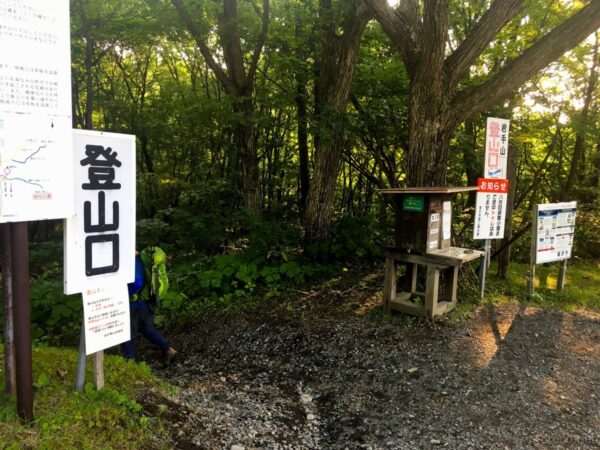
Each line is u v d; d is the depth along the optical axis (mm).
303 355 4391
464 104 5316
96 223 2434
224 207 8539
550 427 3016
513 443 2848
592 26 4766
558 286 6023
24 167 1984
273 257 7105
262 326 5098
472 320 4895
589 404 3303
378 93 7914
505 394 3439
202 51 7082
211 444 2646
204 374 4176
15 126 1945
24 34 1949
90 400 2525
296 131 9953
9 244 2273
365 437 3002
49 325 5312
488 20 5102
